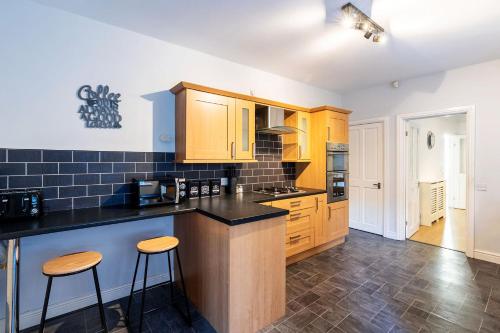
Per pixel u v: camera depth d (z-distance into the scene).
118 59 2.21
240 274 1.69
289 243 2.85
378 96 3.93
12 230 1.39
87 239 2.08
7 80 1.77
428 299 2.16
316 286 2.39
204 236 1.93
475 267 2.80
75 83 2.02
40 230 1.43
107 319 1.92
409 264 2.89
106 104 2.15
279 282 1.92
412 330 1.76
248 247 1.73
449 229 4.33
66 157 1.98
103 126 2.14
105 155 2.15
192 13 2.01
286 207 2.80
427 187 4.56
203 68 2.71
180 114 2.37
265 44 2.53
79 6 1.92
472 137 3.05
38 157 1.88
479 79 3.00
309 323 1.85
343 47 2.59
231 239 1.64
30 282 1.85
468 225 3.09
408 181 3.85
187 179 2.62
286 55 2.79
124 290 2.25
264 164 3.31
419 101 3.50
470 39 2.40
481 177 3.01
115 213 1.86
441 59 2.89
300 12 1.98
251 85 3.14
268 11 1.98
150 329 1.81
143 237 2.35
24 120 1.83
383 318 1.90
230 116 2.52
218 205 2.16
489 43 2.49
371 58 2.86
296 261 2.99
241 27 2.22
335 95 4.30
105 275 2.16
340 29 2.24
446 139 6.13
